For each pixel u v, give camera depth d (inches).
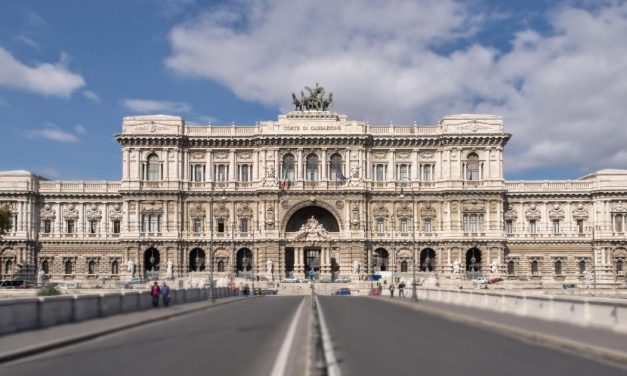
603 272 6840.6
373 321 2400.3
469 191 6663.4
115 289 5506.9
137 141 6747.1
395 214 6742.1
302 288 6018.7
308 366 1295.5
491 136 6697.8
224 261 6742.1
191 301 3966.5
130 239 6678.2
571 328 1919.3
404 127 6855.3
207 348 1585.9
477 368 1283.2
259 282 6112.2
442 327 2148.1
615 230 6875.0
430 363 1344.7
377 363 1344.7
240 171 6825.8
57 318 2121.1
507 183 6993.1
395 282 6318.9
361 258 6604.3
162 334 1930.4
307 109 6983.3
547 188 6978.4
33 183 6978.4
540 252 6939.0
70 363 1358.3
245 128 6855.3
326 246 6624.0
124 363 1353.3
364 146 6756.9
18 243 6879.9
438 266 6692.9
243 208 6761.8
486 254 6648.6
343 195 6678.2
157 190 6702.8
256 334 1909.4
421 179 6806.1
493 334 1909.4
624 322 1772.9
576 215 6963.6
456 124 6756.9
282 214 6658.5
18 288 5664.4
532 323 2106.3
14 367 1314.0
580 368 1283.2
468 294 3287.4
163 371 1251.8
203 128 6870.1
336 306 3489.2
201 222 6781.5
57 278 6978.4
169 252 6683.1
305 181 6688.0
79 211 7027.6
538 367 1294.3
